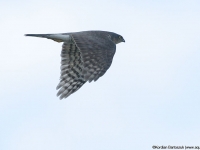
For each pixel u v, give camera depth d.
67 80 18.09
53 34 16.72
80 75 18.06
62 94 18.06
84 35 15.30
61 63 17.91
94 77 14.09
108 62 14.38
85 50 14.52
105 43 15.05
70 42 16.91
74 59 17.83
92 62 14.30
